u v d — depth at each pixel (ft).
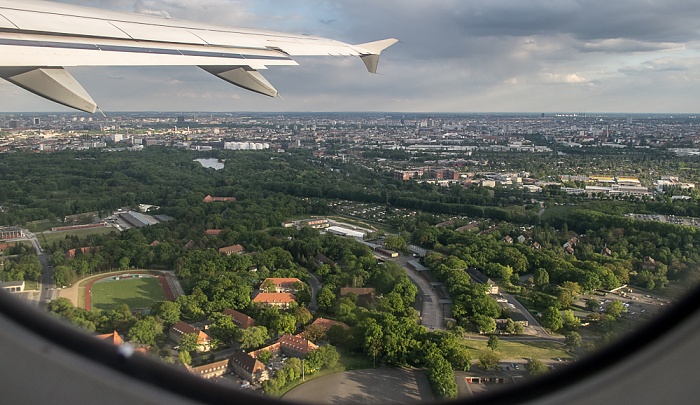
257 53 111.55
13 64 69.21
